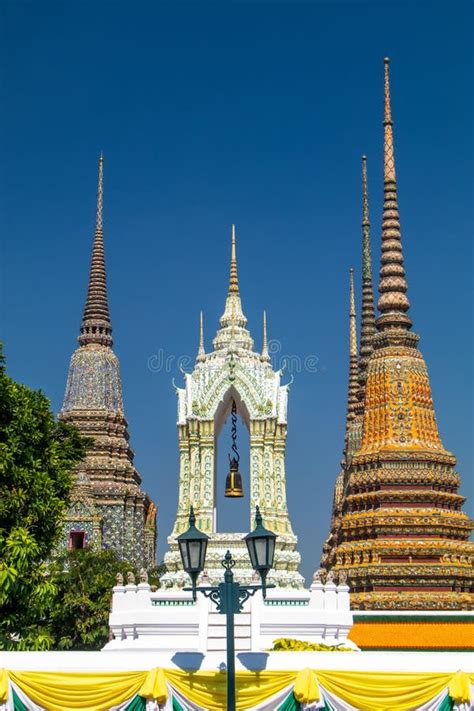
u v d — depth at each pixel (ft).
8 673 109.40
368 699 108.27
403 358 263.70
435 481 252.01
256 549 102.27
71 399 400.26
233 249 179.01
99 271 423.23
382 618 213.87
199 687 109.40
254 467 160.76
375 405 263.08
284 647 130.72
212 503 160.15
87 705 109.29
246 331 173.78
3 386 165.58
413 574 237.25
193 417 162.40
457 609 233.96
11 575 149.79
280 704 108.78
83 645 246.06
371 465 255.91
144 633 141.90
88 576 250.37
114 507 372.58
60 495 173.68
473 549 245.45
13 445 161.99
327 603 145.48
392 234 277.64
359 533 247.91
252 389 162.91
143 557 377.71
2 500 159.63
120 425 399.24
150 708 108.78
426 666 109.81
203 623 136.36
